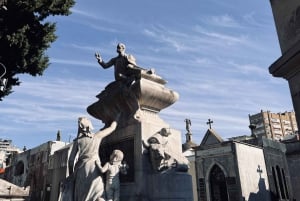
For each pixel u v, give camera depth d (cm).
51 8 1229
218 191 2541
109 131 601
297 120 316
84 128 555
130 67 649
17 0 1130
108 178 512
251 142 2967
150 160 557
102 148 650
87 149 536
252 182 2519
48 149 3206
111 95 654
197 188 2642
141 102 621
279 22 364
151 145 561
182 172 565
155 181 529
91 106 714
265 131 9594
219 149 2595
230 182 2447
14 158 4091
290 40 339
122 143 605
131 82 623
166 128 586
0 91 1163
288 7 348
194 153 2773
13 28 1187
